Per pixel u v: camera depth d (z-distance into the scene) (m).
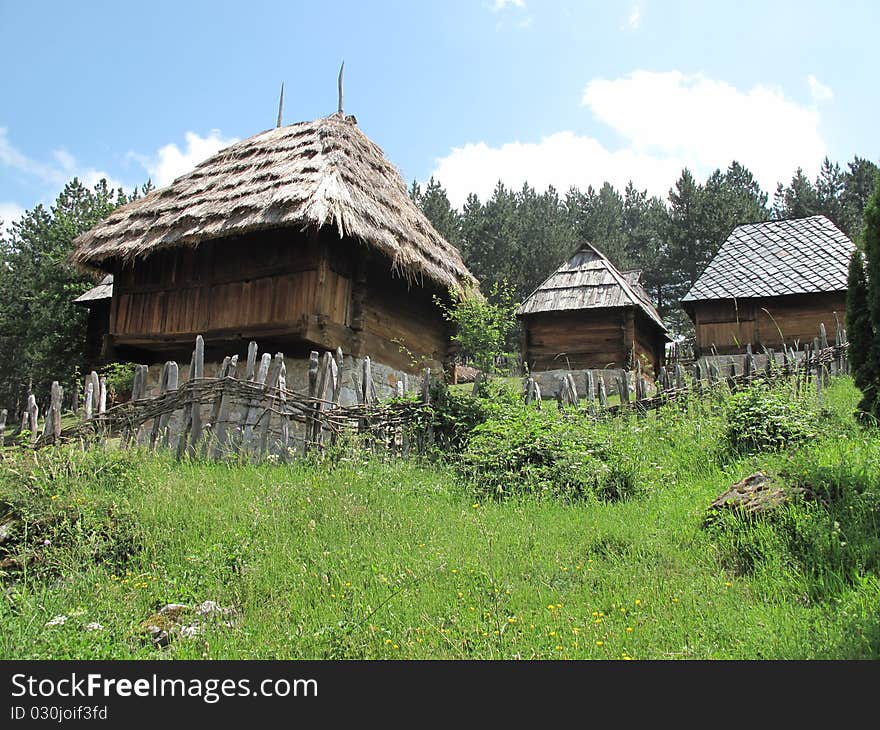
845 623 4.21
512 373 23.47
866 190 44.31
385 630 4.40
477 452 8.45
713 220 41.47
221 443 8.38
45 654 4.16
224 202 12.10
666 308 44.78
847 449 6.71
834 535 5.20
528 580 5.26
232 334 12.03
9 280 36.84
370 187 12.97
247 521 6.28
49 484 6.69
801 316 21.52
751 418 8.43
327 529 6.21
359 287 12.37
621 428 9.62
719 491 6.86
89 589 5.14
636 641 4.25
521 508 7.17
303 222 10.91
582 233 46.47
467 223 43.78
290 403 8.59
